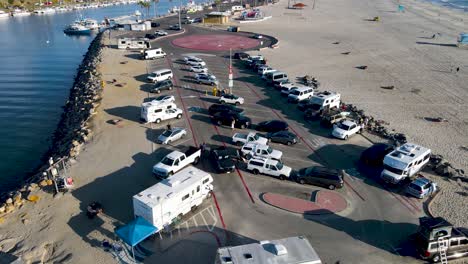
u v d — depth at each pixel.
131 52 97.25
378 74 80.56
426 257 28.56
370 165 42.81
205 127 52.22
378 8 198.38
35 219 33.31
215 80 70.00
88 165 42.09
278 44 109.00
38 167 49.81
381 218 33.75
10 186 45.78
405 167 38.06
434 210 34.97
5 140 58.62
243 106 60.56
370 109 60.66
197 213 33.84
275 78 70.25
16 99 77.31
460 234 28.72
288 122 54.84
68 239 30.70
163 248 29.53
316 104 56.88
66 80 91.06
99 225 32.28
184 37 118.56
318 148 47.00
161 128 51.59
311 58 93.81
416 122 55.97
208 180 35.06
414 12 181.62
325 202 35.78
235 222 32.69
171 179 33.69
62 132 58.28
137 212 31.00
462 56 95.44
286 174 39.16
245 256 24.31
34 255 29.14
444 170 41.06
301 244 25.56
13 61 108.44
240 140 46.56
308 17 166.38
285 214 33.94
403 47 106.06
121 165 42.00
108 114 56.31
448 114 59.25
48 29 163.12
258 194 36.97
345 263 28.42
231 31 129.62
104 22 163.88
